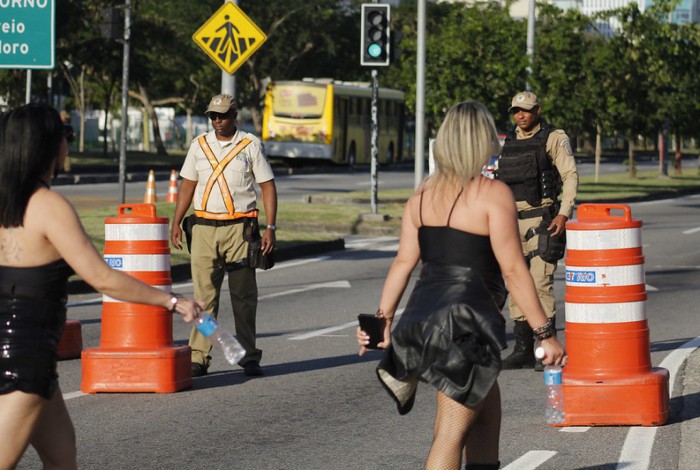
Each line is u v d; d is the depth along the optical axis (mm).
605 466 16438
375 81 61781
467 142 12344
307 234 53406
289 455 17266
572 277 19078
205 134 23766
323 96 132000
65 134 11273
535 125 24219
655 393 18719
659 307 33594
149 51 150125
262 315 32719
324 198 76062
